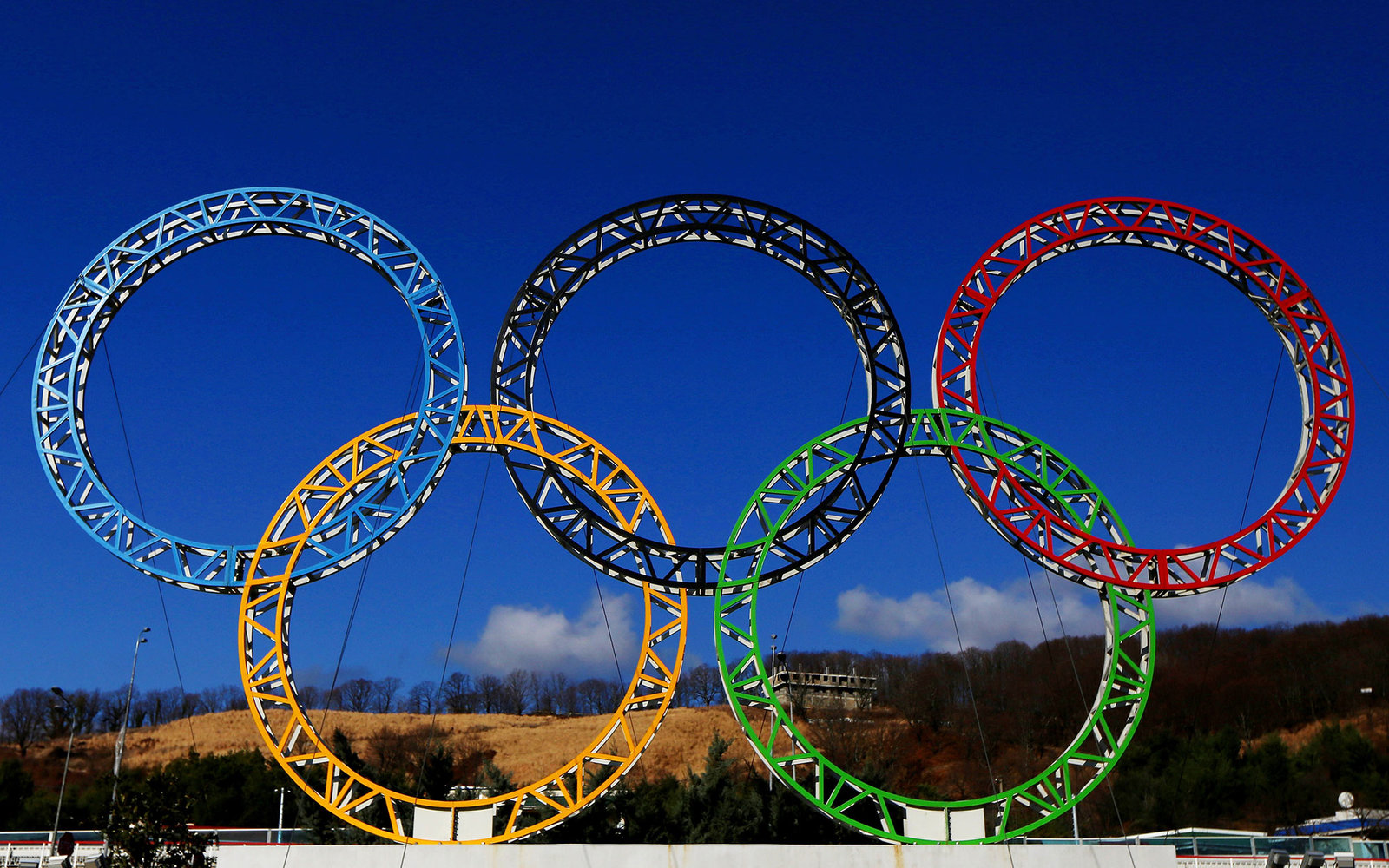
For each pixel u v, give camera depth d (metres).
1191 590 36.34
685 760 84.44
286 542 34.56
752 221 37.12
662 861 32.12
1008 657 119.69
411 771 82.12
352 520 34.94
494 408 35.88
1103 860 32.75
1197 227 40.19
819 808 33.03
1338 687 101.38
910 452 36.69
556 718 109.25
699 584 34.94
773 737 33.41
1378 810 63.78
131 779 52.72
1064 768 34.78
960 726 102.12
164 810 29.95
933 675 113.25
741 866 32.16
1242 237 40.22
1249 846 46.44
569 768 33.66
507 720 107.06
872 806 44.62
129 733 104.81
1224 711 102.12
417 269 37.28
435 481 35.38
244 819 59.03
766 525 35.09
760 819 43.31
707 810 43.84
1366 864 42.03
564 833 41.94
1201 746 76.25
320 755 33.34
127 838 29.19
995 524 36.84
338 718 105.62
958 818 33.31
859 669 119.38
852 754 77.94
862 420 36.38
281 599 34.00
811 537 35.62
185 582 34.34
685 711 100.44
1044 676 111.62
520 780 81.94
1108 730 35.22
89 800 63.84
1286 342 40.00
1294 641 111.38
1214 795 69.75
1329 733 74.38
